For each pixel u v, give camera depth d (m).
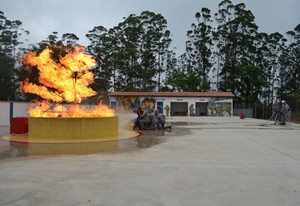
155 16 68.00
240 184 5.43
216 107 42.50
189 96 42.53
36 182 5.45
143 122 16.61
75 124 11.77
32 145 10.23
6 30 62.91
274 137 13.26
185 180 5.68
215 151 9.18
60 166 6.84
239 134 14.58
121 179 5.70
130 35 65.88
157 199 4.58
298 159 7.93
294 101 42.94
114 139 11.97
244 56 65.25
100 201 4.46
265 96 67.50
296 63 71.12
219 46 68.62
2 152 8.80
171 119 31.33
